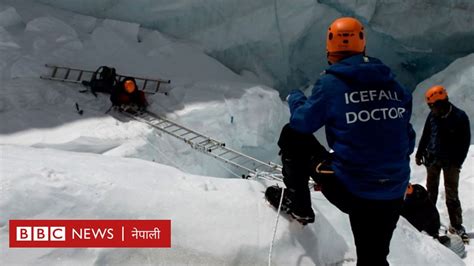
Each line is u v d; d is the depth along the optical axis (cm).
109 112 510
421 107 724
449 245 362
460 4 770
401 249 236
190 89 577
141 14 676
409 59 873
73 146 436
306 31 791
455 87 707
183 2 665
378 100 161
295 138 188
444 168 388
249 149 602
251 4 695
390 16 789
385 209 166
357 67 161
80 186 187
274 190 206
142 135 470
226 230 189
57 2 668
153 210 188
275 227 189
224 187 224
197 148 468
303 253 194
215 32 702
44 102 510
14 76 547
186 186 216
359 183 161
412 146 177
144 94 543
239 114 570
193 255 179
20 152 222
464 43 829
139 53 632
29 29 610
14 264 152
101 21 667
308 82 855
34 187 178
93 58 601
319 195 250
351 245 218
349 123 159
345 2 746
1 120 465
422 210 371
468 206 439
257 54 755
